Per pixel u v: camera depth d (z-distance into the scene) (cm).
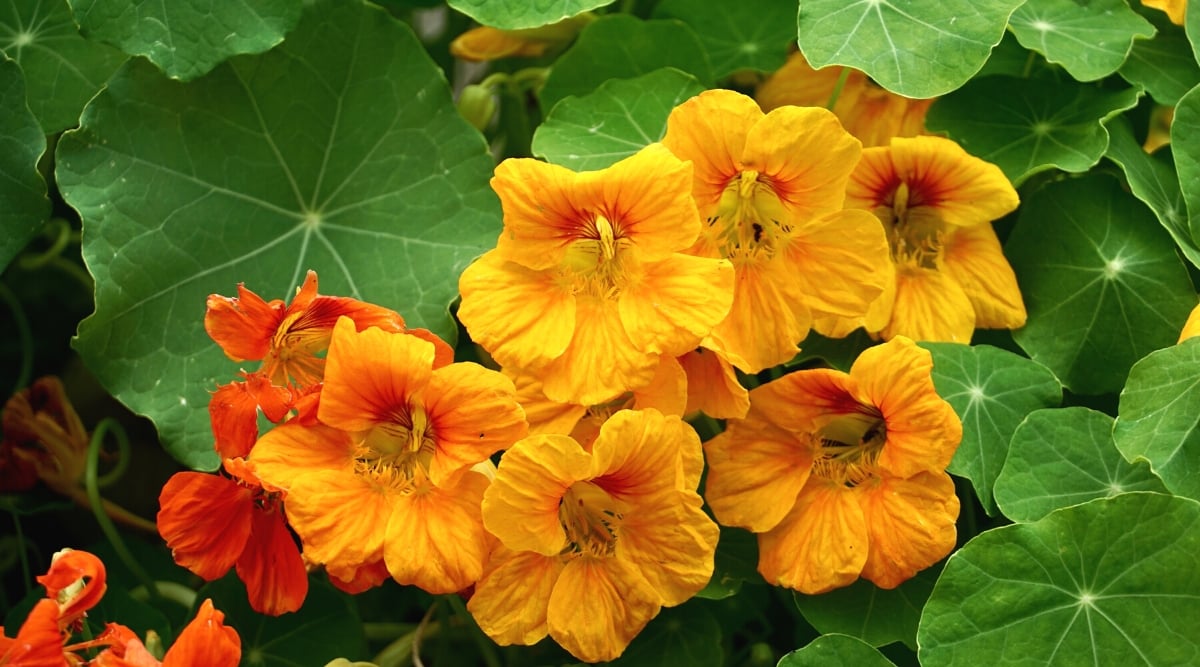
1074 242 66
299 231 67
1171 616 61
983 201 65
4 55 65
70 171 65
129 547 70
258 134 67
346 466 62
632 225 62
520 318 62
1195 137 65
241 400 61
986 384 64
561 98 70
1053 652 61
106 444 75
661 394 62
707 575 61
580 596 61
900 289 65
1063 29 67
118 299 65
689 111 62
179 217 66
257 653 66
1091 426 63
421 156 67
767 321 63
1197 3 67
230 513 62
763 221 64
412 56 67
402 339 61
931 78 64
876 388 62
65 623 59
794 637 68
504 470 60
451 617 68
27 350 74
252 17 66
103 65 68
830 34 64
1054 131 67
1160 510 61
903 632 63
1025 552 61
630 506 61
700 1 70
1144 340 65
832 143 62
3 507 70
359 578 62
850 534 62
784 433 64
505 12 66
